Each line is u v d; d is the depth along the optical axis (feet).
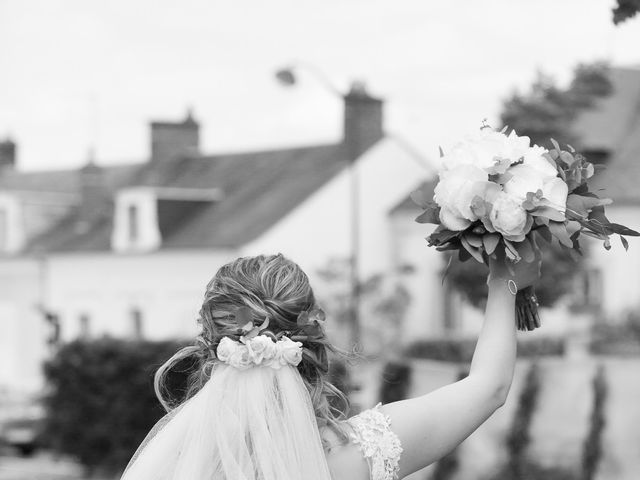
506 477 43.65
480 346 9.37
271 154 124.36
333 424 9.09
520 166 9.57
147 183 125.90
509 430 47.19
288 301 9.20
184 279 113.80
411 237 111.65
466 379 9.23
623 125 101.55
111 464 74.74
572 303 89.10
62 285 128.26
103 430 74.59
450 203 9.43
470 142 9.72
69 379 75.97
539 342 82.12
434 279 106.52
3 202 137.08
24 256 130.41
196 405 9.19
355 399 49.49
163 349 72.28
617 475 42.45
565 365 72.49
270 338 9.12
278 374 9.11
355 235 76.33
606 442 45.47
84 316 125.08
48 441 77.92
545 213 9.33
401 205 113.09
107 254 121.39
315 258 111.96
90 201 135.23
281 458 8.77
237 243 109.29
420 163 115.75
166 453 9.14
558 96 66.54
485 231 9.42
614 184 95.09
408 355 88.99
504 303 9.49
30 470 82.74
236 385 9.11
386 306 95.55
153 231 117.19
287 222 111.14
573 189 9.70
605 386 46.83
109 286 122.01
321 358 9.51
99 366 74.18
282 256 9.56
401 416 9.00
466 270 64.69
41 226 138.10
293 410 8.94
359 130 113.80
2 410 109.19
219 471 8.97
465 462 45.52
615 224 9.52
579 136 67.36
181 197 118.93
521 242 9.37
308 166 117.70
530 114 66.54
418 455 8.93
